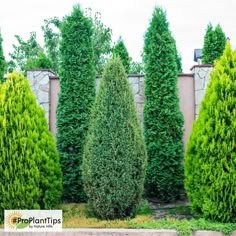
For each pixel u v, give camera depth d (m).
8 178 4.98
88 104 6.92
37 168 5.11
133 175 5.19
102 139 5.16
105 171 5.10
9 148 5.02
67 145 6.89
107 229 4.67
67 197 6.86
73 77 6.91
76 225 4.89
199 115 5.21
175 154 6.98
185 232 4.56
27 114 5.25
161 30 7.19
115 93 5.26
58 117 6.96
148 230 4.61
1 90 5.33
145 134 7.14
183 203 6.83
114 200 5.09
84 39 6.98
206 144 4.85
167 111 7.01
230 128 4.74
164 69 7.09
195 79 7.95
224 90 4.87
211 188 4.78
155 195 7.08
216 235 4.57
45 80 7.89
